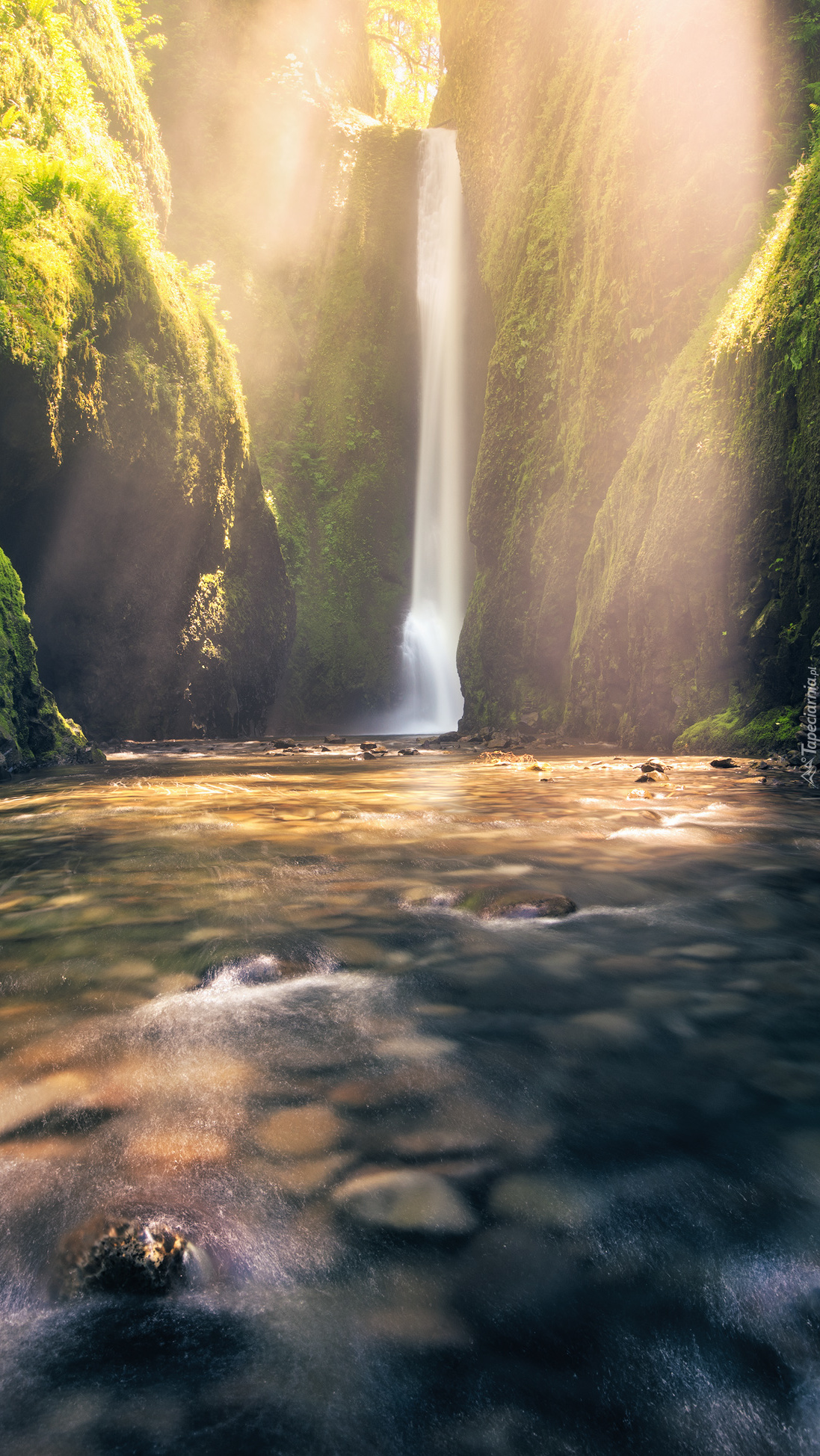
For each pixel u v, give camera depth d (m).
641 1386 0.75
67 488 14.16
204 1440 0.67
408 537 29.30
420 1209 0.96
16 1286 0.85
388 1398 0.72
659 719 12.17
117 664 16.69
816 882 2.65
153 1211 0.94
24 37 13.70
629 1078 1.28
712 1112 1.18
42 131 13.90
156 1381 0.74
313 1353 0.77
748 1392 0.75
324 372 29.09
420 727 28.22
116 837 3.66
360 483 28.36
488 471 19.64
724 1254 0.90
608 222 14.74
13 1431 0.68
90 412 13.85
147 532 16.61
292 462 27.75
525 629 17.81
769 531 9.95
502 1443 0.69
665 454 12.28
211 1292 0.85
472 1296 0.84
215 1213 0.95
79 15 17.28
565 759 9.73
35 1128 1.13
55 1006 1.58
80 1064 1.32
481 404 26.77
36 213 12.79
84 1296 0.84
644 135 14.14
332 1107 1.19
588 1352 0.78
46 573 14.83
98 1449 0.66
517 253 20.22
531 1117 1.16
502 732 16.03
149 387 15.38
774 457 9.91
